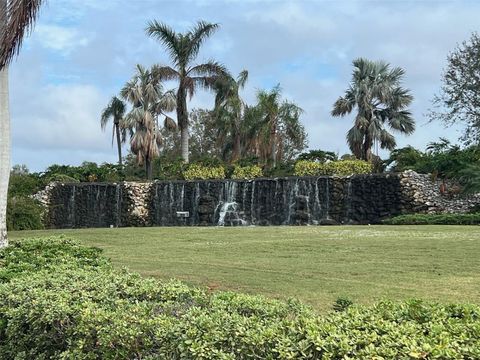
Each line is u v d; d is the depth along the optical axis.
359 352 2.75
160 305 4.10
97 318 3.75
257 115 38.38
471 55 32.12
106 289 4.77
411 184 25.14
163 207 28.97
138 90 38.22
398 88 35.72
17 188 28.50
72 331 3.89
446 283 7.87
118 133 46.44
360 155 35.28
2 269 7.38
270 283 8.10
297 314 3.80
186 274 9.02
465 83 31.97
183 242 14.87
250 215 27.52
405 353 2.67
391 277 8.46
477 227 17.92
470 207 24.02
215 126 43.06
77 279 5.36
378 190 25.70
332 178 26.53
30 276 5.66
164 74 31.62
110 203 29.38
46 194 29.23
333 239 14.34
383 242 13.20
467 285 7.69
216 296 4.41
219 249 12.83
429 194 24.84
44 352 4.13
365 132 35.19
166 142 54.72
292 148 48.72
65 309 4.03
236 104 38.81
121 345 3.53
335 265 9.81
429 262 9.87
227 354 3.04
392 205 25.34
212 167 30.97
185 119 32.44
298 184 26.97
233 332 3.19
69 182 30.34
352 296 7.09
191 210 28.55
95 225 29.31
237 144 40.59
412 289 7.48
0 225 10.62
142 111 36.50
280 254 11.59
